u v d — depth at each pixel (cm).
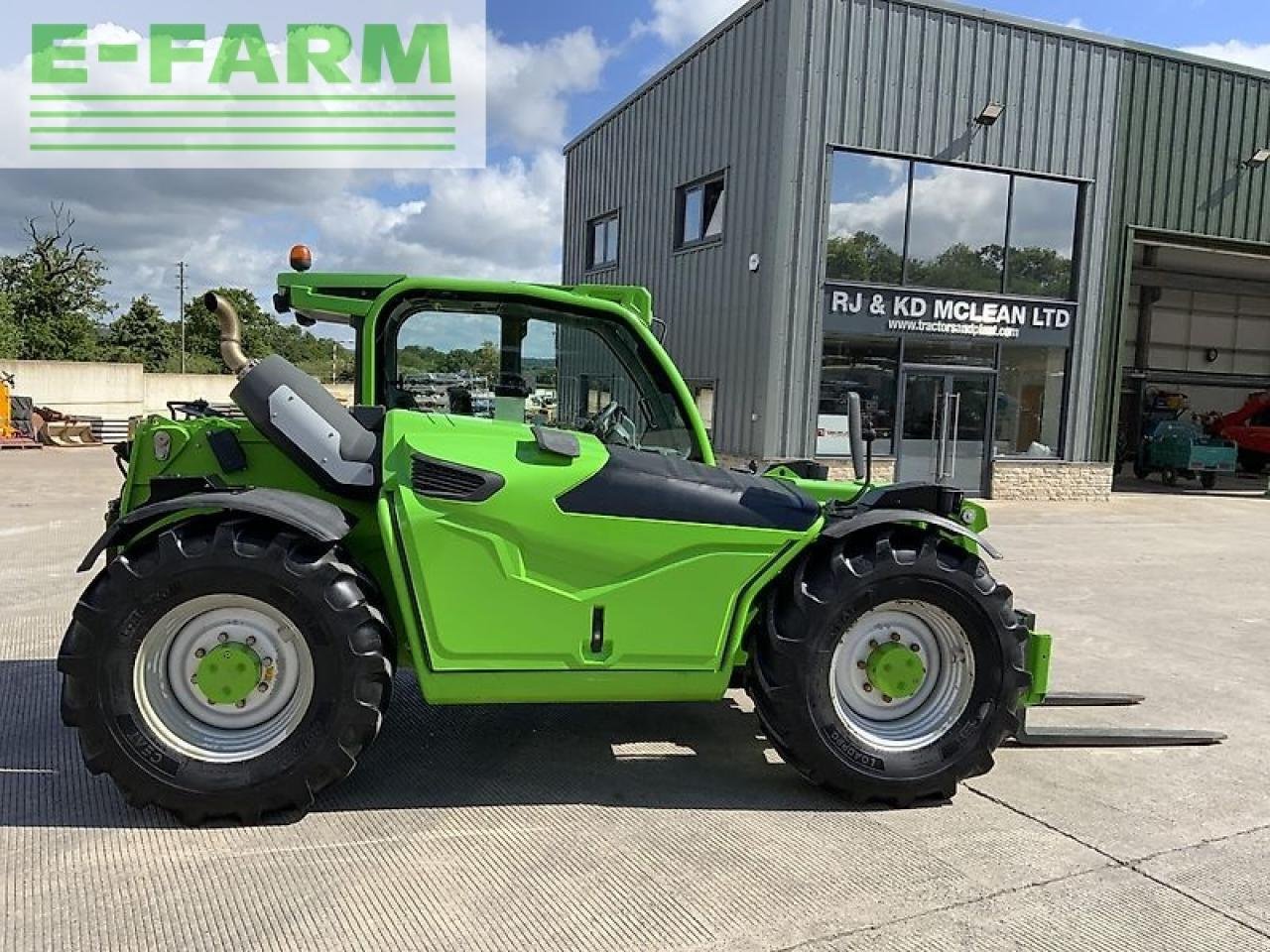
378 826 327
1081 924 280
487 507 333
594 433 396
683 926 271
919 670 370
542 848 315
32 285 5000
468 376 394
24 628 572
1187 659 593
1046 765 411
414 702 459
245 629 329
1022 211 1455
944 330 1416
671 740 422
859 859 316
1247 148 1598
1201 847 334
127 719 313
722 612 352
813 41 1287
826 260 1338
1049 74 1431
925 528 373
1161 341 2514
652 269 1656
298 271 410
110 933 256
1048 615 708
